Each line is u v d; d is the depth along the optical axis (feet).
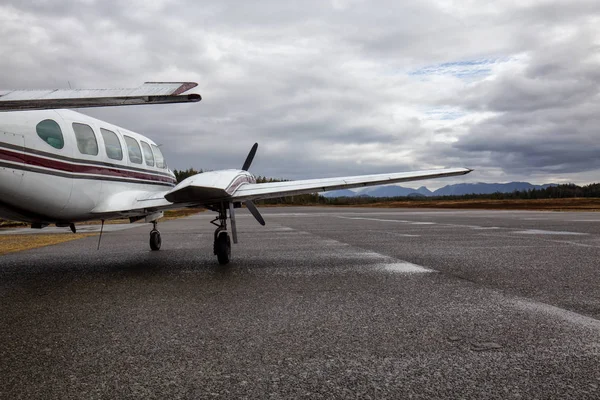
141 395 7.54
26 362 9.20
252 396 7.47
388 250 29.53
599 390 7.57
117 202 23.77
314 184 24.17
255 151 31.73
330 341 10.48
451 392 7.54
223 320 12.50
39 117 19.81
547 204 197.57
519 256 25.91
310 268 22.18
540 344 10.09
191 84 15.64
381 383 7.96
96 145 22.84
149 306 14.33
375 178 25.43
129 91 14.96
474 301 14.60
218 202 23.57
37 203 19.86
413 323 11.98
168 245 35.70
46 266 23.94
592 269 21.15
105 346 10.24
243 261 25.00
